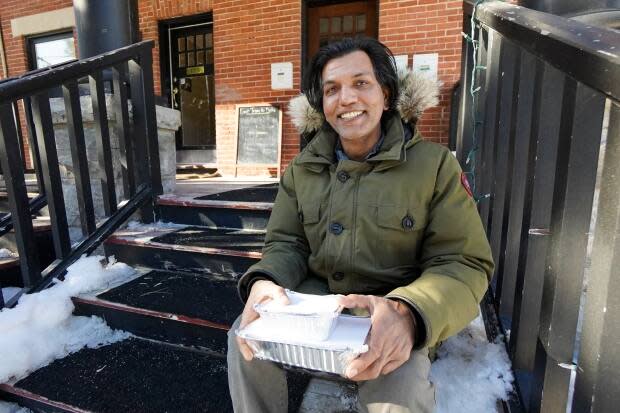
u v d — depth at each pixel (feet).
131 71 7.67
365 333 2.78
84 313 6.03
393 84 3.82
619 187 2.27
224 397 4.51
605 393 2.41
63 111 7.64
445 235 3.46
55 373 5.00
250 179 13.78
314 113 4.30
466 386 3.85
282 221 4.27
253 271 3.67
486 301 4.79
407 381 2.88
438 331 2.85
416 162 3.59
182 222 8.13
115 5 8.07
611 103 2.29
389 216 3.54
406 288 3.02
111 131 7.83
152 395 4.57
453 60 12.48
